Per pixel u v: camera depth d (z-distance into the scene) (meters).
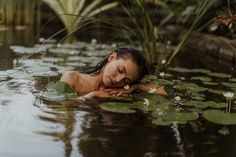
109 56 2.45
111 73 2.35
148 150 1.57
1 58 3.33
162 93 2.41
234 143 1.67
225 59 3.81
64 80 2.40
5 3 5.93
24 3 6.02
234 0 3.40
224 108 2.15
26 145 1.57
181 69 3.24
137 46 4.32
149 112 2.04
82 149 1.55
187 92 2.46
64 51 3.83
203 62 3.67
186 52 4.32
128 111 2.02
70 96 2.25
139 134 1.73
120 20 5.66
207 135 1.75
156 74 3.01
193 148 1.60
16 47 3.97
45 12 6.55
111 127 1.80
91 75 2.46
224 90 2.55
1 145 1.56
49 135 1.68
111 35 5.41
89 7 5.03
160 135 1.73
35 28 5.88
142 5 3.36
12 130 1.71
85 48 4.08
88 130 1.75
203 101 2.29
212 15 3.89
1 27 5.75
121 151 1.55
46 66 3.06
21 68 2.95
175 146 1.62
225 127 1.87
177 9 4.75
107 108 2.05
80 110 2.02
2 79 2.59
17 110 1.98
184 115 2.00
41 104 2.09
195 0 4.06
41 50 3.82
